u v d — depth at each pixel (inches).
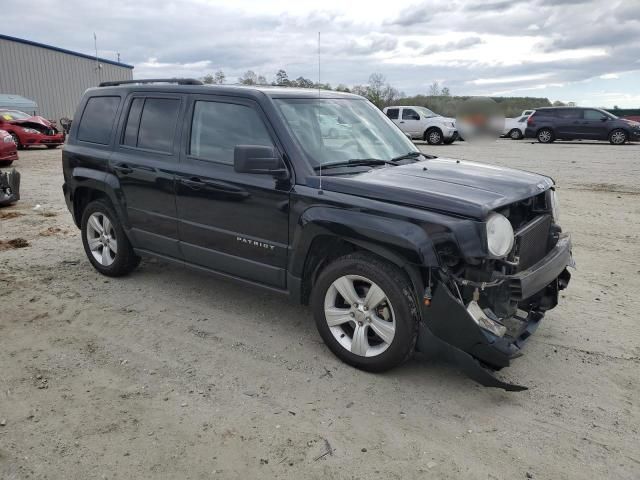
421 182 142.4
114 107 205.0
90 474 104.9
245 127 162.1
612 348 157.6
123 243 206.1
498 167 173.8
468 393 134.6
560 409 127.7
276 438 116.2
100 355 152.9
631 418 124.0
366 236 133.0
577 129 954.7
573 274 222.4
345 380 139.9
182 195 175.2
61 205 364.8
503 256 126.2
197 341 162.2
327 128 166.4
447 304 124.7
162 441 115.0
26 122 761.6
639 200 374.6
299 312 184.5
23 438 115.5
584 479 104.6
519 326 146.8
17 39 1344.7
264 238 156.8
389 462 109.0
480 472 106.3
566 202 369.7
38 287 205.6
